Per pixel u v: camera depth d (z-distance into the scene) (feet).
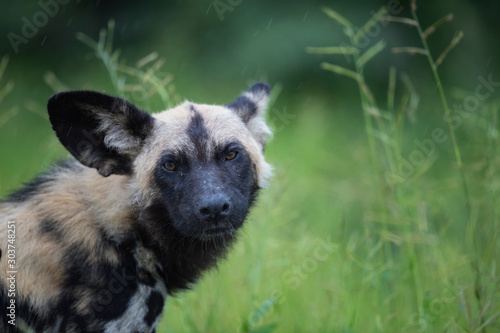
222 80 72.28
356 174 51.31
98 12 77.10
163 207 24.57
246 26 74.59
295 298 33.73
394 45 73.15
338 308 32.19
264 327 27.20
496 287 27.58
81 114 23.84
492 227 30.04
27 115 68.13
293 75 73.77
